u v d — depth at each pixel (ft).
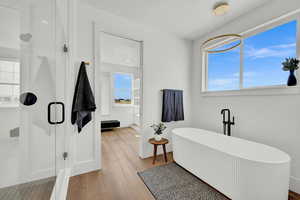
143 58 7.89
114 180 5.69
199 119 9.40
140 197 4.71
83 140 6.22
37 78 2.77
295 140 5.01
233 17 6.98
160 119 8.61
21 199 2.25
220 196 4.74
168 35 8.79
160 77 8.55
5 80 1.82
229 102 7.48
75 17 5.83
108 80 16.29
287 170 3.96
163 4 6.07
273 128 5.64
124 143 10.62
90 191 4.99
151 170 6.50
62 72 5.03
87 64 6.15
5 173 1.82
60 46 4.65
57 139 4.33
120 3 6.06
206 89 9.18
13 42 1.97
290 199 4.59
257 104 6.21
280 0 5.41
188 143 6.16
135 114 17.42
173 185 5.34
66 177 5.28
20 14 2.14
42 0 2.97
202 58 9.12
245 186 4.04
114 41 9.07
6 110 1.84
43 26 3.04
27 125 2.43
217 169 4.86
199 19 7.22
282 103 5.37
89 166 6.33
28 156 2.50
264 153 5.31
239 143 6.25
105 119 16.03
